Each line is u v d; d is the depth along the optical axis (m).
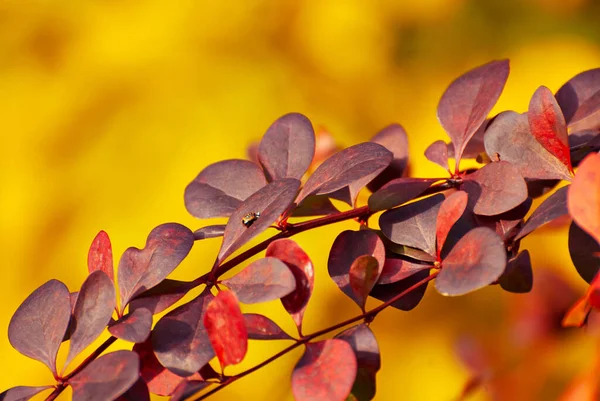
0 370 1.14
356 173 0.48
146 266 0.47
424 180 0.49
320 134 0.57
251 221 0.47
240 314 0.45
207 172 0.51
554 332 0.52
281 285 0.46
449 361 1.16
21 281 1.17
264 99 1.22
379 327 1.22
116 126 1.21
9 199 1.19
